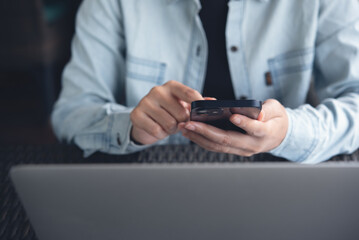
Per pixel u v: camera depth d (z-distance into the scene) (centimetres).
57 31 246
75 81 108
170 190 46
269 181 45
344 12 101
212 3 106
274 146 77
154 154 80
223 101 57
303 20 103
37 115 259
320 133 79
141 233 48
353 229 46
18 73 294
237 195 46
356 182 44
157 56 110
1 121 254
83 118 94
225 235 48
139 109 77
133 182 46
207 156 79
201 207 46
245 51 107
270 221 47
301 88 107
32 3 213
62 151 84
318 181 44
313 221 46
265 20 105
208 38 108
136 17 106
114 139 83
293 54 106
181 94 72
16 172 45
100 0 108
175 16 107
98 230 48
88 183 46
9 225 62
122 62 116
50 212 47
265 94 110
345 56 101
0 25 217
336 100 89
